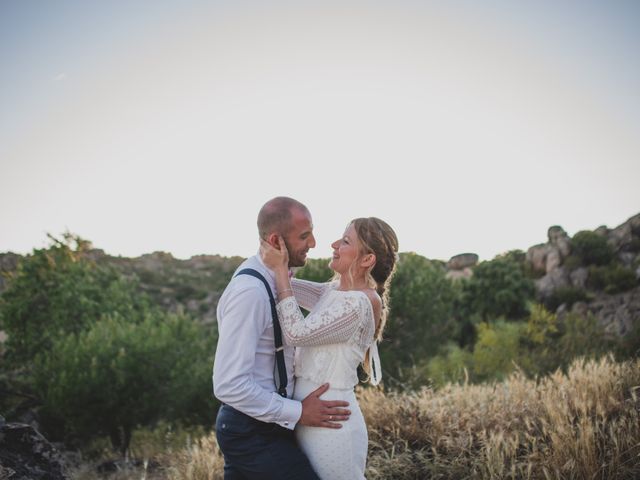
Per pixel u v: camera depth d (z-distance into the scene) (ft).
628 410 11.47
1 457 10.47
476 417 13.34
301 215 7.72
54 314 46.19
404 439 13.15
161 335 34.91
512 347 37.27
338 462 7.53
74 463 21.91
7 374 43.65
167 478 15.67
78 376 30.83
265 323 7.43
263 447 7.32
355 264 8.40
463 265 104.99
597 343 35.32
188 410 33.01
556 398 13.04
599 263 71.92
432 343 37.81
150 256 167.94
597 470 9.71
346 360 7.76
